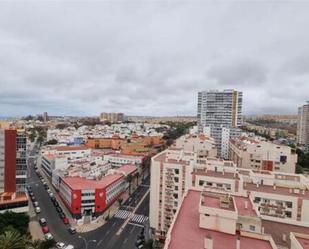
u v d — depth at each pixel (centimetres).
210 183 6272
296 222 4053
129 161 13662
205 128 18625
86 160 12875
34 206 8869
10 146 7706
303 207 5366
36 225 7462
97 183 8975
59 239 6706
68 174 9969
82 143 19825
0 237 5256
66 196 8844
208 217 3350
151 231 7038
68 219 7950
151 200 6981
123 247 6438
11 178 7731
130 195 10625
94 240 6750
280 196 5547
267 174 6775
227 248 2880
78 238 6831
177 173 6662
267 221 4141
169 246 2872
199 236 3148
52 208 8812
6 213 6850
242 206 3959
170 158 7412
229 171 6938
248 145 10900
